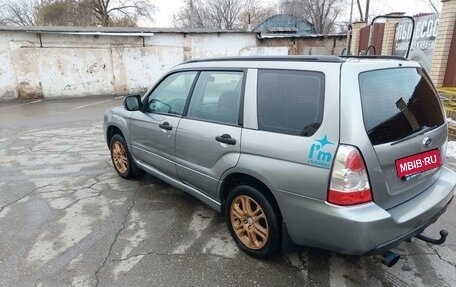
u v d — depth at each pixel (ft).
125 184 15.10
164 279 8.71
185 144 10.82
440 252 9.57
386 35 36.91
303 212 7.59
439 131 8.83
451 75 26.21
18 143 23.70
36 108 42.22
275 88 8.34
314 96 7.50
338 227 7.05
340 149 6.87
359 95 7.02
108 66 55.11
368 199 7.03
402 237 7.48
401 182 7.67
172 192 14.10
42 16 103.71
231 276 8.77
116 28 55.52
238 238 9.77
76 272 9.02
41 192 14.40
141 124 13.21
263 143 8.25
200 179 10.57
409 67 8.71
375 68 7.63
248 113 8.80
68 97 53.21
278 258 9.43
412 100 8.30
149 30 55.88
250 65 9.16
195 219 11.77
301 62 8.02
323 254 9.58
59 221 11.79
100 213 12.34
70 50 52.39
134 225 11.43
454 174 9.50
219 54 60.18
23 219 11.98
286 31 90.12
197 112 10.64
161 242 10.37
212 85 10.23
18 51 49.60
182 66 11.85
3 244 10.37
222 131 9.41
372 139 7.01
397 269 8.89
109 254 9.80
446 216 11.60
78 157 19.61
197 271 8.99
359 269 8.94
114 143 15.66
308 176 7.34
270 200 8.54
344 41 63.46
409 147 7.73
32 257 9.70
